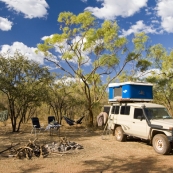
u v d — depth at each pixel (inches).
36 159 302.8
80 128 701.9
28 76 587.5
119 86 466.6
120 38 696.4
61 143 376.2
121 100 452.1
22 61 574.2
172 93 759.1
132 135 414.3
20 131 597.6
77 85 830.5
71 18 705.6
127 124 423.2
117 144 414.9
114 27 700.7
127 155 330.6
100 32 706.8
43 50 716.7
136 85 439.5
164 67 743.7
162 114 393.4
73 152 341.7
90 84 824.3
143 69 768.9
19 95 570.3
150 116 382.0
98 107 805.9
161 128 345.7
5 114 585.6
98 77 800.9
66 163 286.5
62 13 703.1
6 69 557.9
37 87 605.9
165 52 753.0
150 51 755.4
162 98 792.9
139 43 713.0
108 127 487.2
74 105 826.8
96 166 275.0
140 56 751.1
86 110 836.0
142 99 442.6
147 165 280.4
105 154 335.6
